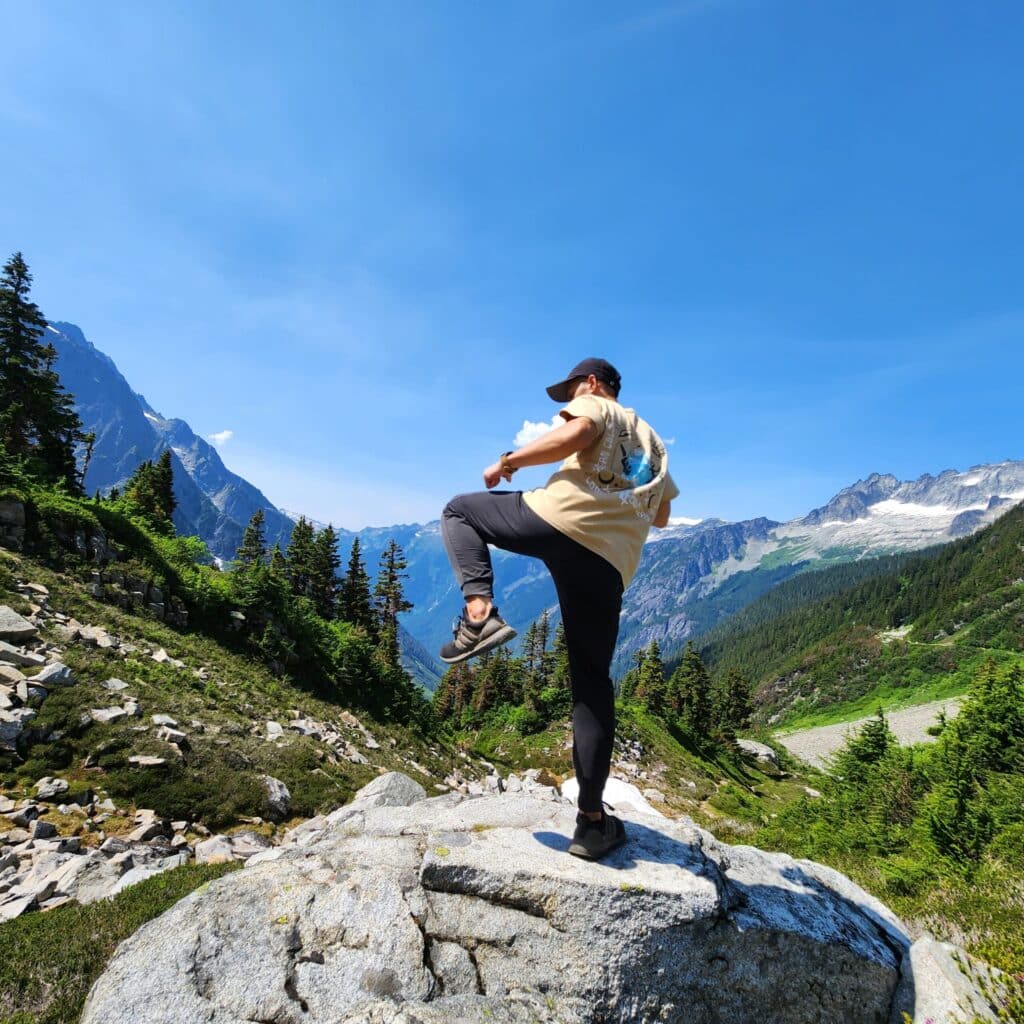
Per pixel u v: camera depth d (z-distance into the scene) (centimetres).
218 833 1367
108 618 2322
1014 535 17075
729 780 5075
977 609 13938
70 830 1171
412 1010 243
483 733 5066
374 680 3884
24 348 4422
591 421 279
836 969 338
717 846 426
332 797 1703
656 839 379
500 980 295
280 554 5547
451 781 3081
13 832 1098
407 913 308
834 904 395
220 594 3231
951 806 953
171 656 2358
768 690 15688
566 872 317
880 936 388
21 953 569
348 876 325
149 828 1234
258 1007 274
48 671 1639
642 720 5369
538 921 307
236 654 3025
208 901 314
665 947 304
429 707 4512
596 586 284
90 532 2772
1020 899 599
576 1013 288
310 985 282
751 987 320
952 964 352
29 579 2211
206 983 281
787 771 6600
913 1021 326
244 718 2130
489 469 288
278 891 318
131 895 752
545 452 271
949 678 11194
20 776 1303
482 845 348
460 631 267
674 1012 303
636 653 7738
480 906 313
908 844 1005
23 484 2816
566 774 4075
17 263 4384
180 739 1634
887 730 1667
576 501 279
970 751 1270
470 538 283
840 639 16700
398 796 959
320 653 3688
